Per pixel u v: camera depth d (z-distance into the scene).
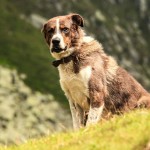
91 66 17.38
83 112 18.03
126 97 18.19
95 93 17.27
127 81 18.31
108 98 17.89
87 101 17.59
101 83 17.42
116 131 13.49
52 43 17.17
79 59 17.39
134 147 12.30
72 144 13.58
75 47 17.39
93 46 17.73
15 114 140.38
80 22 17.55
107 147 12.48
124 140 12.76
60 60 17.45
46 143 14.69
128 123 14.01
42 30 18.00
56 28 17.33
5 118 136.38
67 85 17.59
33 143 15.20
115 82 18.00
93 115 17.25
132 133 13.01
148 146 12.21
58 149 13.45
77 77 17.31
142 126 13.23
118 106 18.09
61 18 17.50
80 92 17.48
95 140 13.19
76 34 17.48
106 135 13.44
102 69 17.59
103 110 17.86
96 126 14.88
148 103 18.16
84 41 17.66
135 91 18.42
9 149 15.27
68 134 15.15
